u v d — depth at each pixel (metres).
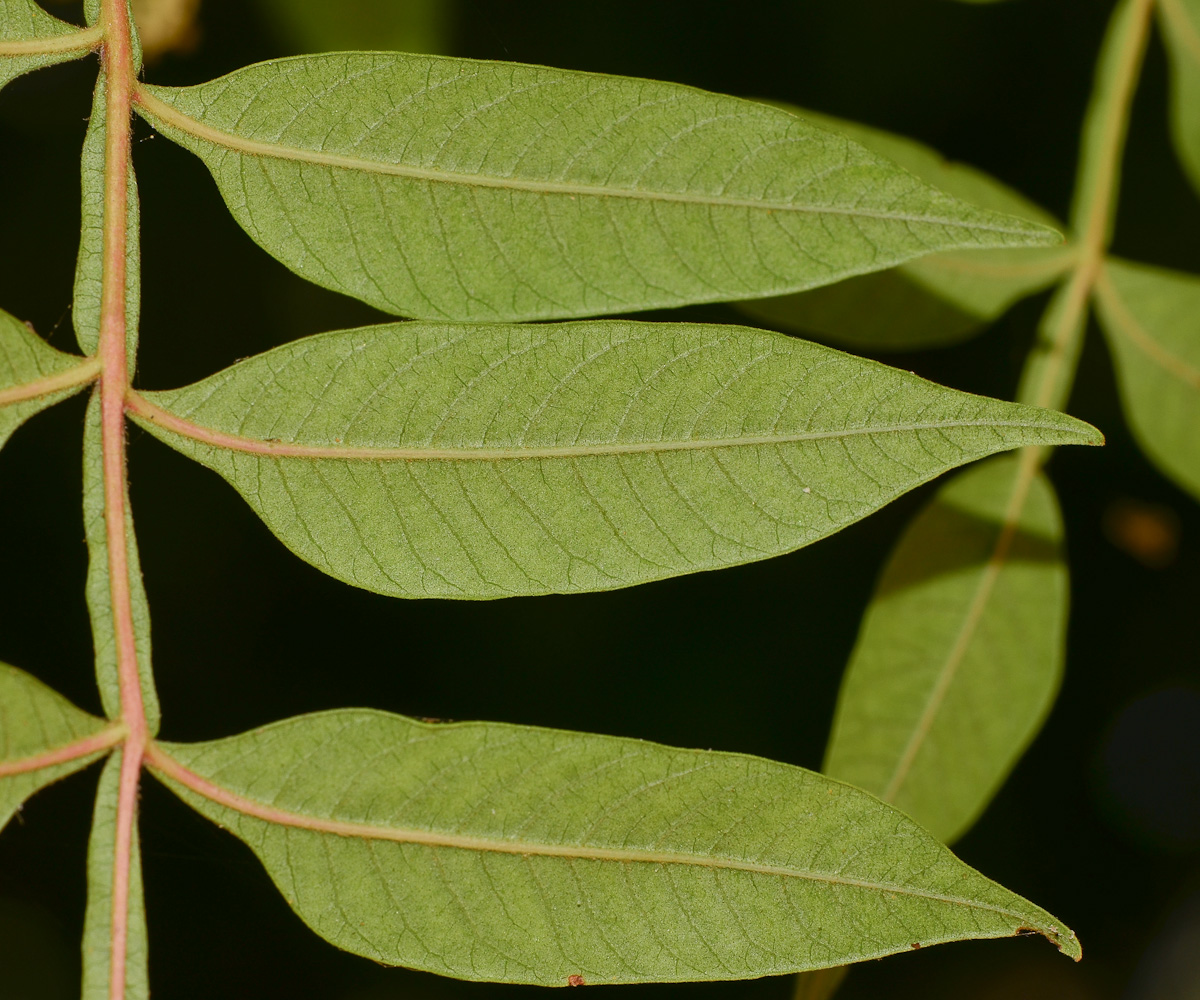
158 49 0.43
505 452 0.38
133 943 0.38
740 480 0.38
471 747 0.38
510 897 0.38
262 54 0.44
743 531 0.38
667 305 0.38
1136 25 0.42
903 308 0.41
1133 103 0.50
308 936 0.59
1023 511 0.41
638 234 0.38
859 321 0.41
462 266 0.38
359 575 0.38
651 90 0.38
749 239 0.38
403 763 0.38
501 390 0.38
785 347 0.38
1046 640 0.41
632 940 0.37
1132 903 0.64
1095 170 0.42
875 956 0.37
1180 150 0.42
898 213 0.38
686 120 0.38
